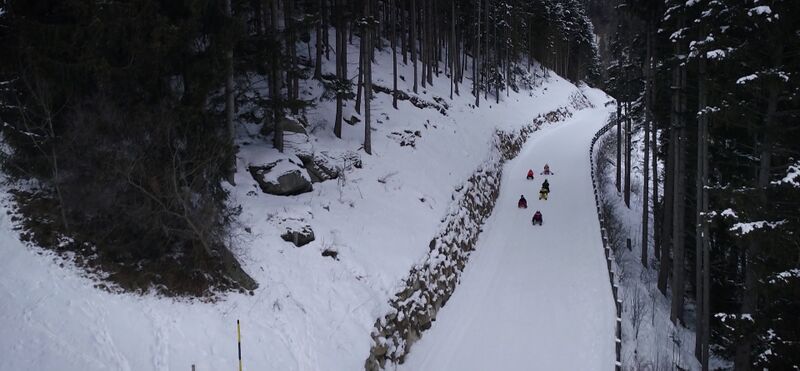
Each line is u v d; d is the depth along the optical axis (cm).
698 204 1741
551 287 1886
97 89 1211
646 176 2667
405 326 1497
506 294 1869
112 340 962
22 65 1124
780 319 1402
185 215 1117
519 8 5925
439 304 1761
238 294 1218
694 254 2502
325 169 1925
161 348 991
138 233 1167
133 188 1146
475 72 5025
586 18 9025
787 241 1288
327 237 1569
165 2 1279
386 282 1523
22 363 865
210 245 1200
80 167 1131
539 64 7944
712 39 1492
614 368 1372
